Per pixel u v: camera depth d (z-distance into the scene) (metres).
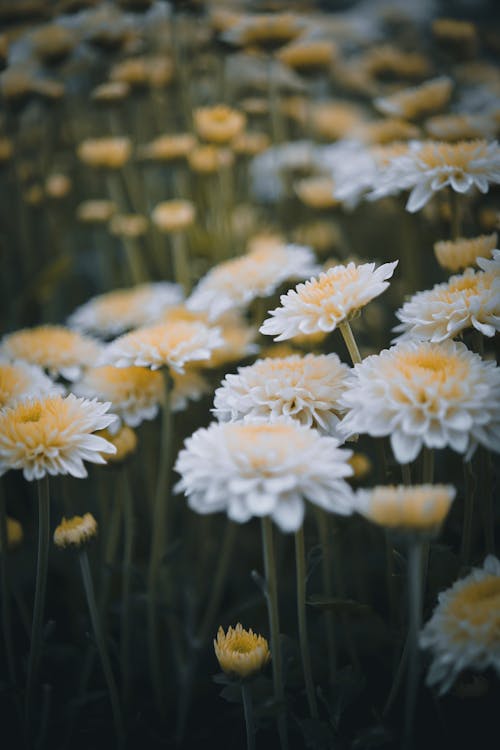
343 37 1.05
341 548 0.67
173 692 0.62
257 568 0.68
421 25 1.14
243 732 0.55
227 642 0.44
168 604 0.62
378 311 0.74
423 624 0.47
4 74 0.80
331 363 0.47
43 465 0.44
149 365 0.56
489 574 0.43
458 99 0.87
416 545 0.39
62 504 0.69
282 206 0.87
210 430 0.42
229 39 0.81
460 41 0.86
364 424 0.42
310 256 0.63
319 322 0.45
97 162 0.79
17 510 0.72
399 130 0.71
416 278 0.70
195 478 0.40
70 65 0.91
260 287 0.60
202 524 0.66
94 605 0.51
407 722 0.41
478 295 0.45
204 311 0.64
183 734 0.58
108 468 0.55
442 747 0.50
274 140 0.81
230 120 0.74
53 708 0.60
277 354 0.61
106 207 0.82
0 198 0.94
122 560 0.70
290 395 0.45
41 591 0.48
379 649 0.59
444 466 0.66
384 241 0.88
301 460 0.40
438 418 0.41
